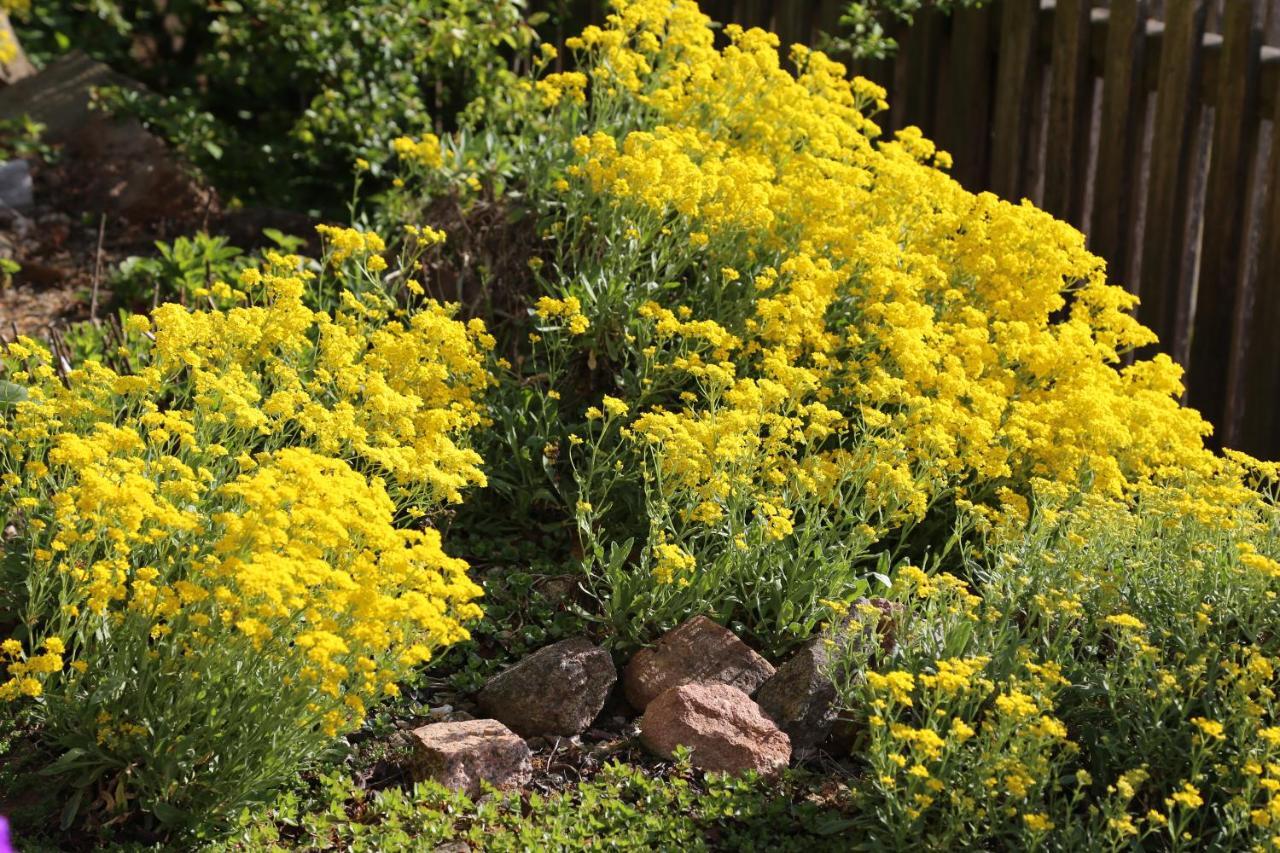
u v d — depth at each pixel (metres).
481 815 3.69
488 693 4.18
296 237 7.36
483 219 5.84
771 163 5.94
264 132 9.19
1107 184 6.24
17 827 3.48
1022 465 5.00
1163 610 4.20
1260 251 5.74
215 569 3.33
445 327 4.65
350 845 3.56
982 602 4.33
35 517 3.94
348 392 4.46
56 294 7.41
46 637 3.77
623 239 5.19
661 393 5.12
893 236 5.55
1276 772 3.36
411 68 8.34
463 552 4.86
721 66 5.94
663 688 4.22
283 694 3.41
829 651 3.96
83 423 4.07
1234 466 4.82
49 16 9.98
